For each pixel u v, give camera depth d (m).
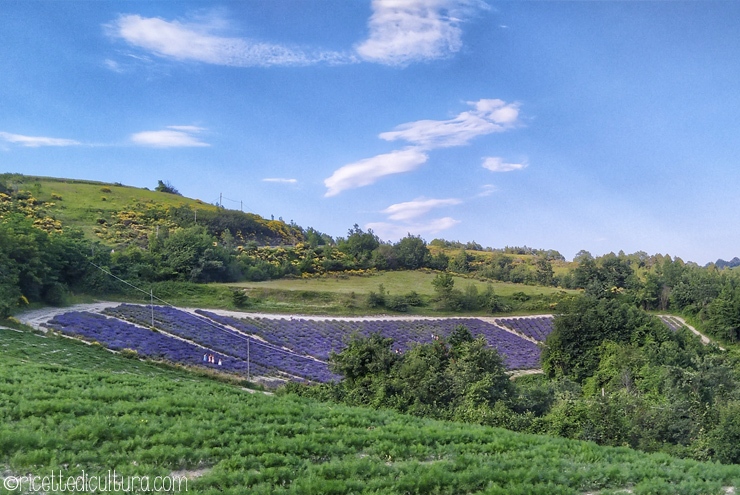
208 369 49.09
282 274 114.31
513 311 108.81
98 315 62.19
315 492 14.78
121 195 142.12
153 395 23.92
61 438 16.41
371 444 20.34
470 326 94.00
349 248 148.75
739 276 131.00
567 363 73.25
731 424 32.72
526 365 77.69
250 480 15.32
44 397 20.95
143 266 89.00
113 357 44.94
